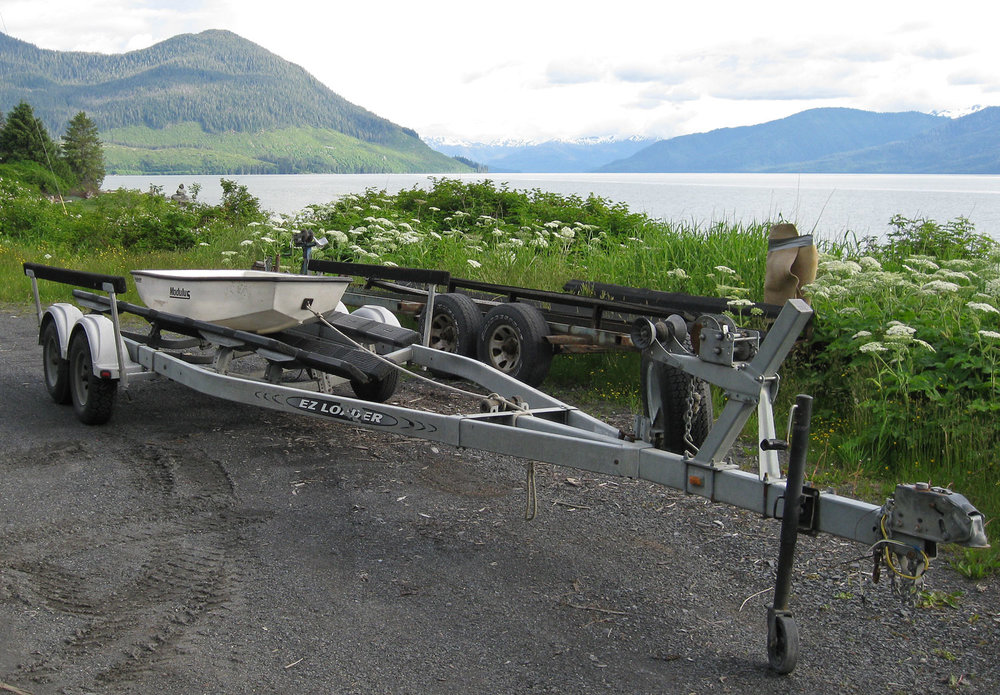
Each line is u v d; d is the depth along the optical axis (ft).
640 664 11.85
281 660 11.74
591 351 27.17
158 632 12.40
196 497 17.87
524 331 27.14
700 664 11.89
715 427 12.82
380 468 19.89
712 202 174.40
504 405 16.79
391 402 25.91
